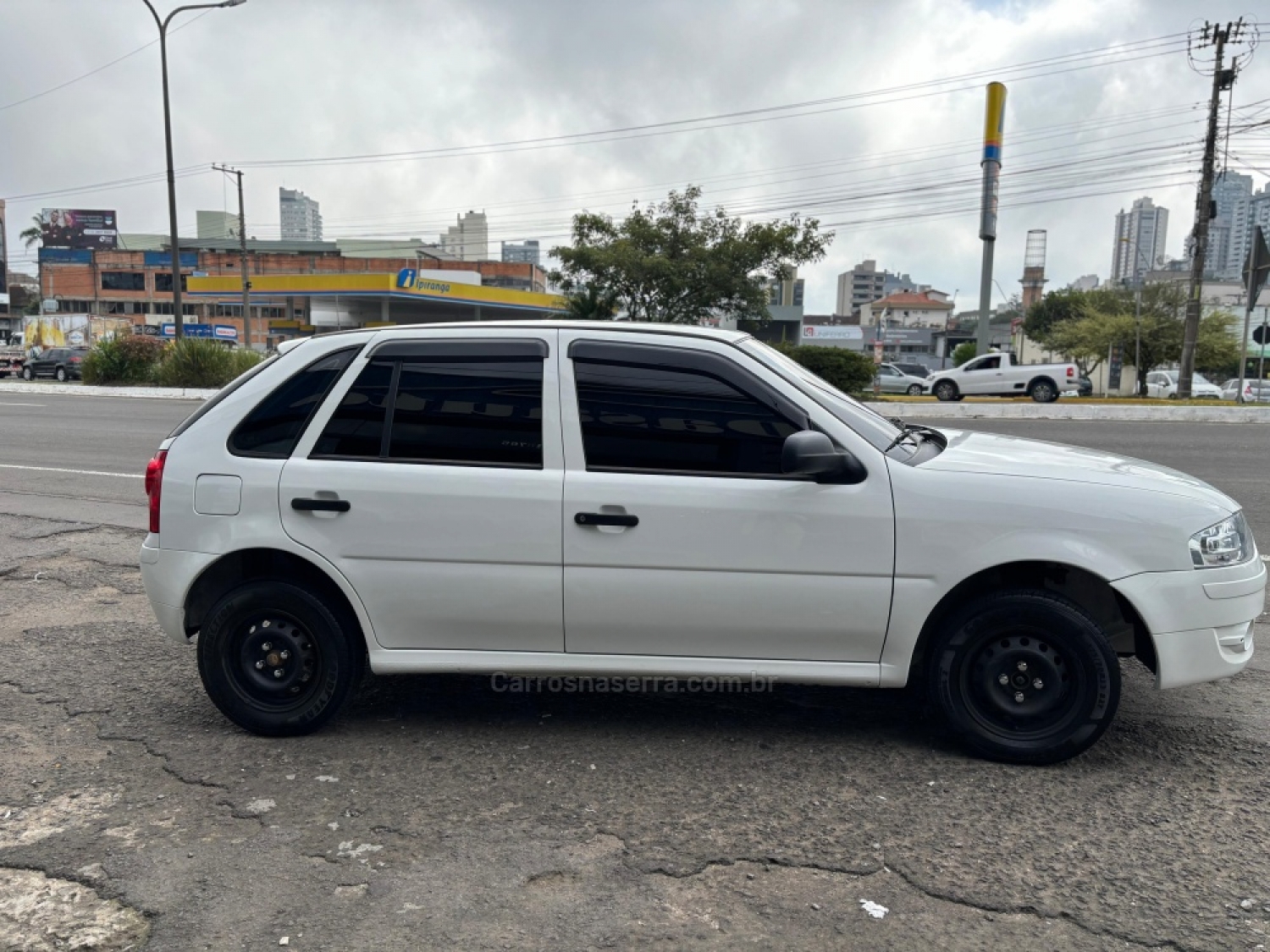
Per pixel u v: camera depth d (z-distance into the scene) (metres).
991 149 28.97
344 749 3.91
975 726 3.74
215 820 3.34
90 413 20.22
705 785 3.58
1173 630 3.54
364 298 56.34
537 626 3.79
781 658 3.74
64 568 6.93
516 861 3.06
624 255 28.66
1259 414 20.80
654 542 3.66
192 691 4.57
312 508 3.82
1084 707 3.63
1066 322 47.88
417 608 3.83
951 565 3.58
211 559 3.90
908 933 2.68
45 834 3.25
